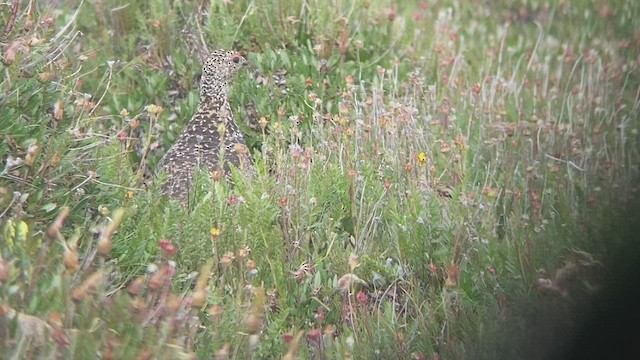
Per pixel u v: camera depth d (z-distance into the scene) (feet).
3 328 14.43
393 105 25.84
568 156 26.81
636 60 35.73
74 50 27.53
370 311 20.95
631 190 25.09
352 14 31.35
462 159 25.29
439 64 32.60
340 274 21.34
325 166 23.45
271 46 29.96
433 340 19.53
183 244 20.04
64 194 19.26
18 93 19.48
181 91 28.66
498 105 30.14
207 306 18.54
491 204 23.29
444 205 23.41
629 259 21.29
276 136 24.77
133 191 21.21
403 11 38.14
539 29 38.93
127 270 19.13
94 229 17.84
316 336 18.06
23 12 22.07
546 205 23.86
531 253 20.90
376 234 22.80
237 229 20.98
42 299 15.17
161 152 26.27
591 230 22.11
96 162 20.51
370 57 30.71
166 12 30.17
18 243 16.35
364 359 18.70
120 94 27.14
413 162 24.47
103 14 29.73
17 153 19.16
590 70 32.78
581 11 40.01
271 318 19.69
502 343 19.25
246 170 23.35
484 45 37.06
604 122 29.50
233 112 27.48
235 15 30.30
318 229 22.35
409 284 21.40
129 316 15.24
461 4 41.11
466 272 20.99
